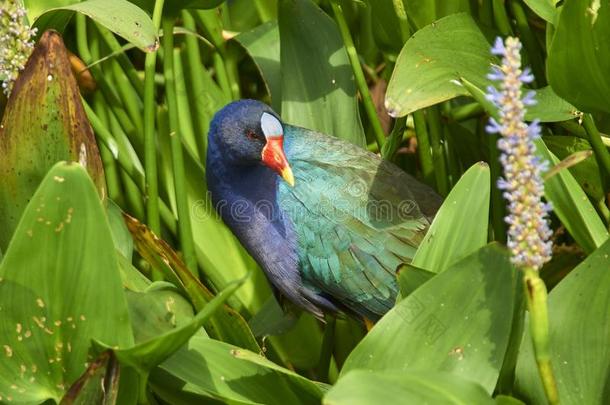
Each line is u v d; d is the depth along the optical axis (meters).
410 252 4.62
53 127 4.51
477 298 4.42
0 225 4.54
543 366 4.37
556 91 4.52
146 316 4.49
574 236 4.52
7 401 4.45
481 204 4.48
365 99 4.67
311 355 4.70
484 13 4.68
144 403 4.48
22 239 4.41
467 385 4.38
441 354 4.43
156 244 4.54
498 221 4.65
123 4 4.57
